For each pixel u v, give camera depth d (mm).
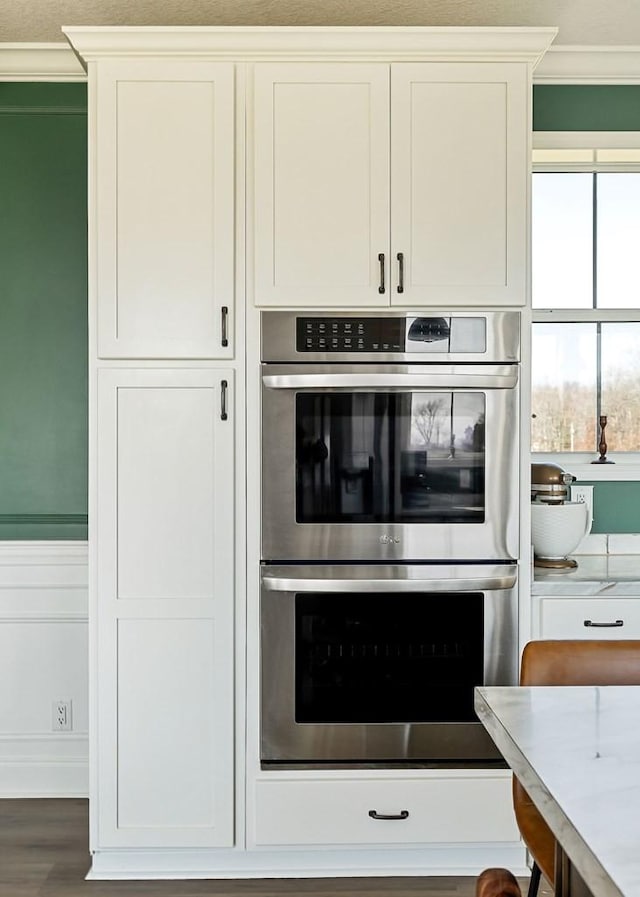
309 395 2381
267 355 2383
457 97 2381
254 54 2361
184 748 2391
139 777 2393
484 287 2395
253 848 2404
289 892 2340
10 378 3051
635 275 3121
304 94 2369
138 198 2365
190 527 2385
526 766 1193
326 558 2383
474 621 2406
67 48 2922
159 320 2373
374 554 2383
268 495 2381
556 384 3117
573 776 1137
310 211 2379
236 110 2379
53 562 3018
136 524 2381
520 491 2416
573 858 976
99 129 2359
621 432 3125
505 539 2395
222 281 2373
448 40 2344
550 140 2982
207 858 2430
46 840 2646
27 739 3025
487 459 2391
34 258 3045
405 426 2383
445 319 2391
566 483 2797
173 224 2373
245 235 2391
